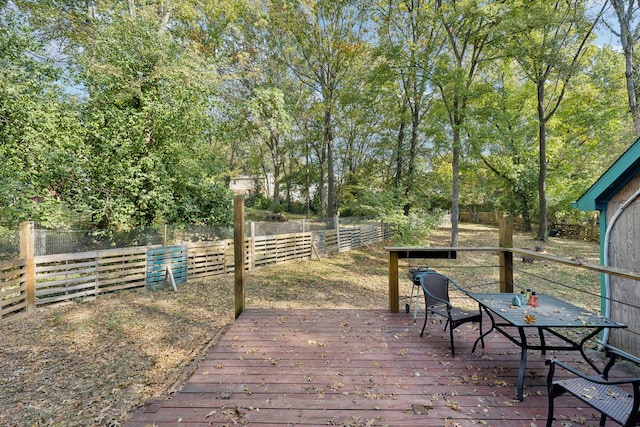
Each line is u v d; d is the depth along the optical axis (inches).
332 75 637.3
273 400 98.4
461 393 100.9
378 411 92.4
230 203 370.3
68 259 241.0
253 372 115.6
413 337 146.6
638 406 61.8
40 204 254.1
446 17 381.7
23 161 259.6
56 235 249.1
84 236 270.7
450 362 121.8
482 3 361.1
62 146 271.9
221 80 340.8
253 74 405.1
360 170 797.9
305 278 339.3
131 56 297.9
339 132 745.6
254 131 405.7
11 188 237.5
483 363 121.0
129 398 123.1
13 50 249.1
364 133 759.7
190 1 366.0
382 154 620.4
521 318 101.2
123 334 186.7
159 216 333.4
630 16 360.2
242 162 1095.6
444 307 144.4
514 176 616.7
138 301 251.0
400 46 414.9
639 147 116.6
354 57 606.9
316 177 940.6
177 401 98.7
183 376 119.2
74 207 283.0
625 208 127.0
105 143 292.2
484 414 90.1
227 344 140.3
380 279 336.2
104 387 131.3
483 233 671.8
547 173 615.8
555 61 390.3
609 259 134.3
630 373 112.7
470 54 498.0
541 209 545.0
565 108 571.5
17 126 253.1
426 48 417.4
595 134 544.1
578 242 539.5
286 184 1023.0
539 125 532.7
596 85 516.1
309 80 692.7
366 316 176.7
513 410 91.9
